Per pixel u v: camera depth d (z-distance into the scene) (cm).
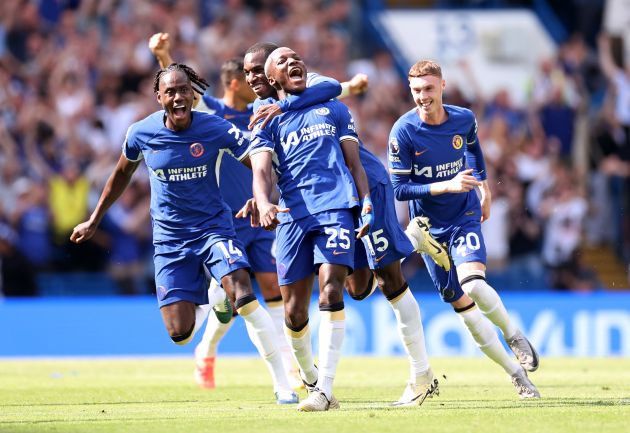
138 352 4228
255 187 1809
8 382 2798
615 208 5484
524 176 5291
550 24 5950
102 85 5169
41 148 4916
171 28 5422
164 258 2034
